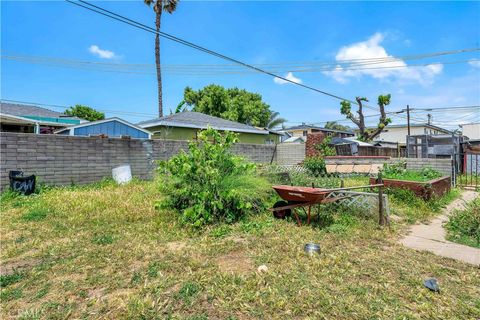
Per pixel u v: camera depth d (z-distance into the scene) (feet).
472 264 11.70
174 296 8.59
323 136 54.13
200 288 9.04
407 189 24.36
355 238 14.65
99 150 29.66
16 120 43.04
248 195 17.89
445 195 29.09
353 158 47.29
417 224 18.65
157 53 70.08
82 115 86.69
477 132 96.78
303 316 7.71
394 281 9.80
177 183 17.31
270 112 105.50
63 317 7.64
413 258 12.12
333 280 9.71
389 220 17.57
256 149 47.14
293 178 29.48
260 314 7.73
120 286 9.30
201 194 16.11
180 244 13.37
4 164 23.49
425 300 8.65
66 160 27.25
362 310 7.93
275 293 8.75
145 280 9.64
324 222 17.43
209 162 16.80
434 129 114.73
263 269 10.43
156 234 14.53
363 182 32.27
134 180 30.42
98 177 29.58
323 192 15.87
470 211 17.80
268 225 16.30
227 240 13.78
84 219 16.85
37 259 11.57
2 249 12.48
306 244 12.94
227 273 10.11
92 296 8.75
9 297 8.70
